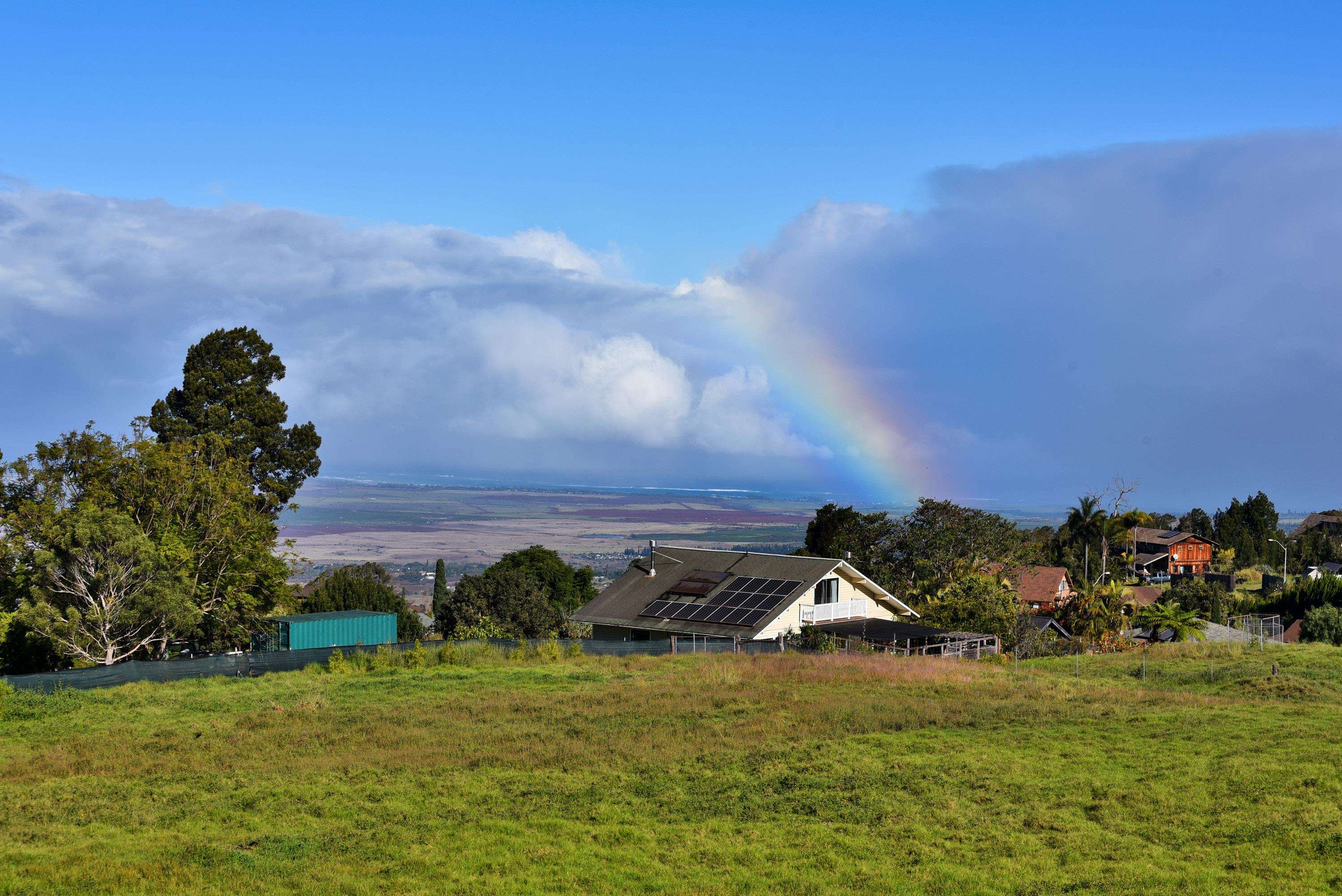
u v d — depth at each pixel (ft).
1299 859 45.01
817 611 160.35
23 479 140.26
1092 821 52.80
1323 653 128.57
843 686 99.14
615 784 63.46
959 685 99.81
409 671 120.57
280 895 45.37
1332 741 66.49
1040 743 70.28
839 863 48.16
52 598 126.31
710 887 45.32
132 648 131.23
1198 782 57.31
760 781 63.00
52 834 55.21
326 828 55.72
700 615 157.79
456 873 47.73
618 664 123.44
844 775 62.95
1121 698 91.40
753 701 90.43
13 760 73.46
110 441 146.41
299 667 125.18
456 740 77.46
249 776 67.77
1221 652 134.21
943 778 61.36
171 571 135.13
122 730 84.02
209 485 148.56
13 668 132.26
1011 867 46.62
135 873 47.50
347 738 79.00
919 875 46.16
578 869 48.11
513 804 59.77
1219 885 42.60
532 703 92.48
